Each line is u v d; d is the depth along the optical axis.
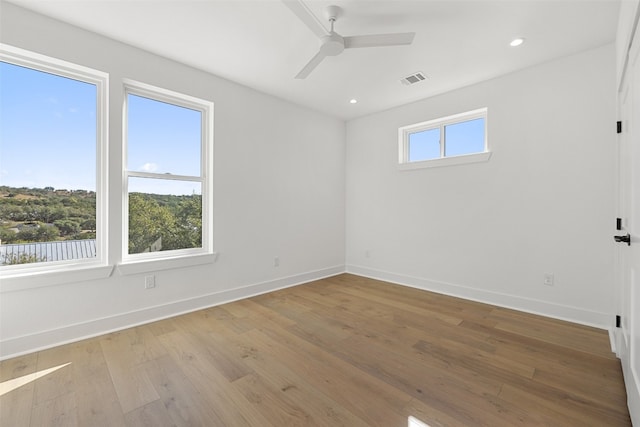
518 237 2.96
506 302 3.04
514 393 1.65
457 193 3.41
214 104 3.07
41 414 1.47
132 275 2.56
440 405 1.55
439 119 3.59
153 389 1.68
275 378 1.79
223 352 2.11
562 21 2.15
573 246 2.64
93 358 2.01
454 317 2.78
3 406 1.52
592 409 1.51
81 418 1.45
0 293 1.99
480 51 2.58
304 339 2.32
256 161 3.48
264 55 2.67
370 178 4.34
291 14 2.10
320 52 2.08
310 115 4.10
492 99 3.11
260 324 2.62
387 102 3.83
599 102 2.50
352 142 4.58
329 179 4.41
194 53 2.64
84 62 2.28
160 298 2.73
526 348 2.16
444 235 3.53
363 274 4.45
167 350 2.13
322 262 4.32
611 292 2.46
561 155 2.70
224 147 3.17
